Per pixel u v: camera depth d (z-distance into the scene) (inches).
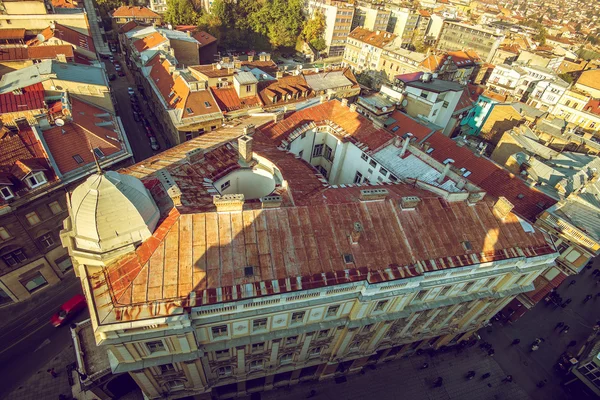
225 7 5059.1
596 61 6117.1
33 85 2140.7
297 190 1328.7
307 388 1667.1
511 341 2011.6
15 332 1665.8
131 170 1380.4
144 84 3282.5
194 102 2534.5
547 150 2723.9
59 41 2881.4
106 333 942.4
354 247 1198.3
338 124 2105.1
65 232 999.6
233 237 1104.8
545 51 5935.0
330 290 1109.7
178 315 951.0
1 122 1854.1
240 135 1699.1
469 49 6181.1
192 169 1382.9
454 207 1392.7
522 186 2133.4
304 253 1141.1
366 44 4972.9
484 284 1451.8
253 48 5438.0
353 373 1742.1
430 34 7037.4
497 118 3516.2
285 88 2925.7
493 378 1824.6
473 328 1782.7
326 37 5856.3
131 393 1530.5
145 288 971.3
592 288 2443.4
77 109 2075.5
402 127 2576.3
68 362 1587.1
